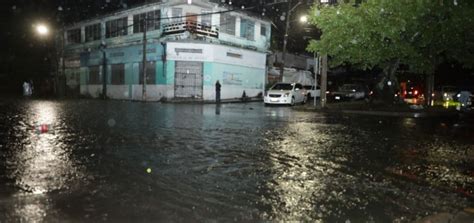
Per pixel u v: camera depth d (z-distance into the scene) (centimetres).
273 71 4416
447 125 1784
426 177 770
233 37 3847
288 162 876
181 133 1293
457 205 602
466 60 2414
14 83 5225
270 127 1534
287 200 608
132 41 3862
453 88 3950
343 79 5228
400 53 2238
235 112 2319
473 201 623
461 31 2019
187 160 870
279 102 3059
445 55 2795
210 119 1806
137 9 3728
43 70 4969
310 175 764
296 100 3206
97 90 4294
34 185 646
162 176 728
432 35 2070
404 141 1234
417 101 3978
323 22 2261
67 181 674
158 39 3544
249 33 4041
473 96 3216
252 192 643
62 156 882
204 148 1023
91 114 1998
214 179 716
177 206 566
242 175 750
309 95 3741
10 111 2156
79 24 4538
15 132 1269
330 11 2267
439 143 1202
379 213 562
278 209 566
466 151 1060
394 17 1975
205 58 3528
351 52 2314
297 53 5094
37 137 1162
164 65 3503
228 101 3600
